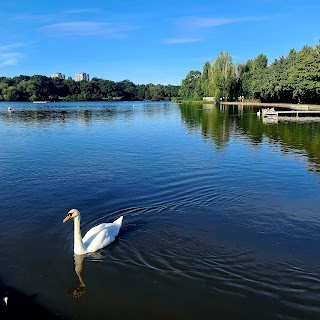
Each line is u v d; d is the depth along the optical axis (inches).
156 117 2517.2
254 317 310.7
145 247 432.8
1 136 1421.0
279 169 809.5
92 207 566.3
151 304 327.0
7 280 362.9
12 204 578.9
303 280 364.2
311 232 474.0
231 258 407.2
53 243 442.3
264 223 503.5
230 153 1011.9
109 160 926.4
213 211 549.6
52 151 1066.7
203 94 5629.9
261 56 4485.7
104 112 3228.3
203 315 313.4
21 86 6806.1
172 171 799.1
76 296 338.0
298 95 3063.5
